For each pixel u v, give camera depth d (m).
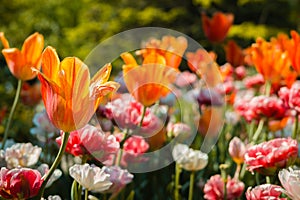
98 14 6.79
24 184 1.16
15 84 3.70
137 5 7.56
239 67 2.48
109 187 1.32
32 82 2.92
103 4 6.80
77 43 6.19
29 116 2.55
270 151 1.36
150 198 1.76
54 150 1.79
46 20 5.82
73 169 1.26
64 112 1.14
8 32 5.20
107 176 1.26
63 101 1.14
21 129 2.32
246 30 6.67
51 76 1.15
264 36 6.67
